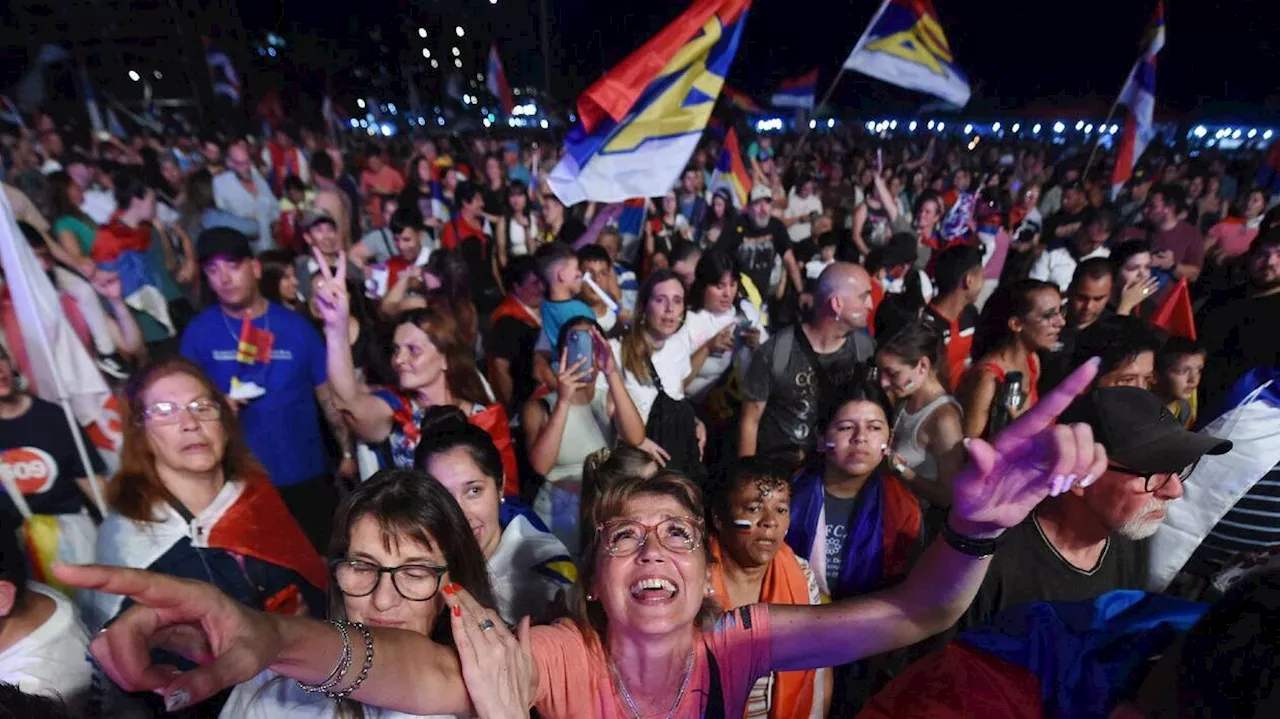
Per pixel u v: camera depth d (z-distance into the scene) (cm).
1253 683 96
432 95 2834
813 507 277
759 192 901
